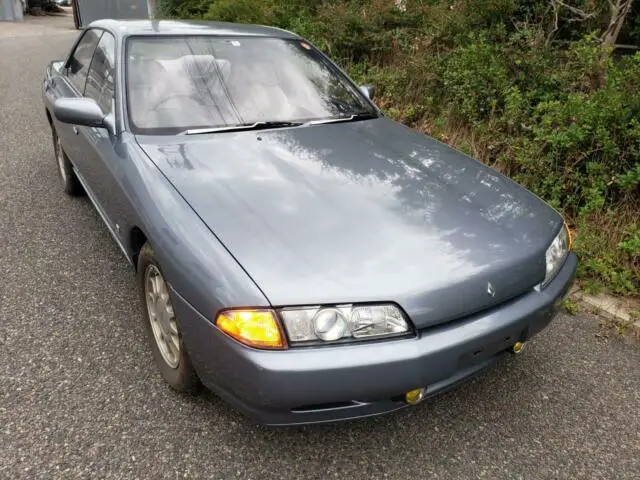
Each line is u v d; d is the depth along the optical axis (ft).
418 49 19.79
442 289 5.98
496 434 7.18
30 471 6.17
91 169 9.82
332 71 11.06
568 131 12.99
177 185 7.07
